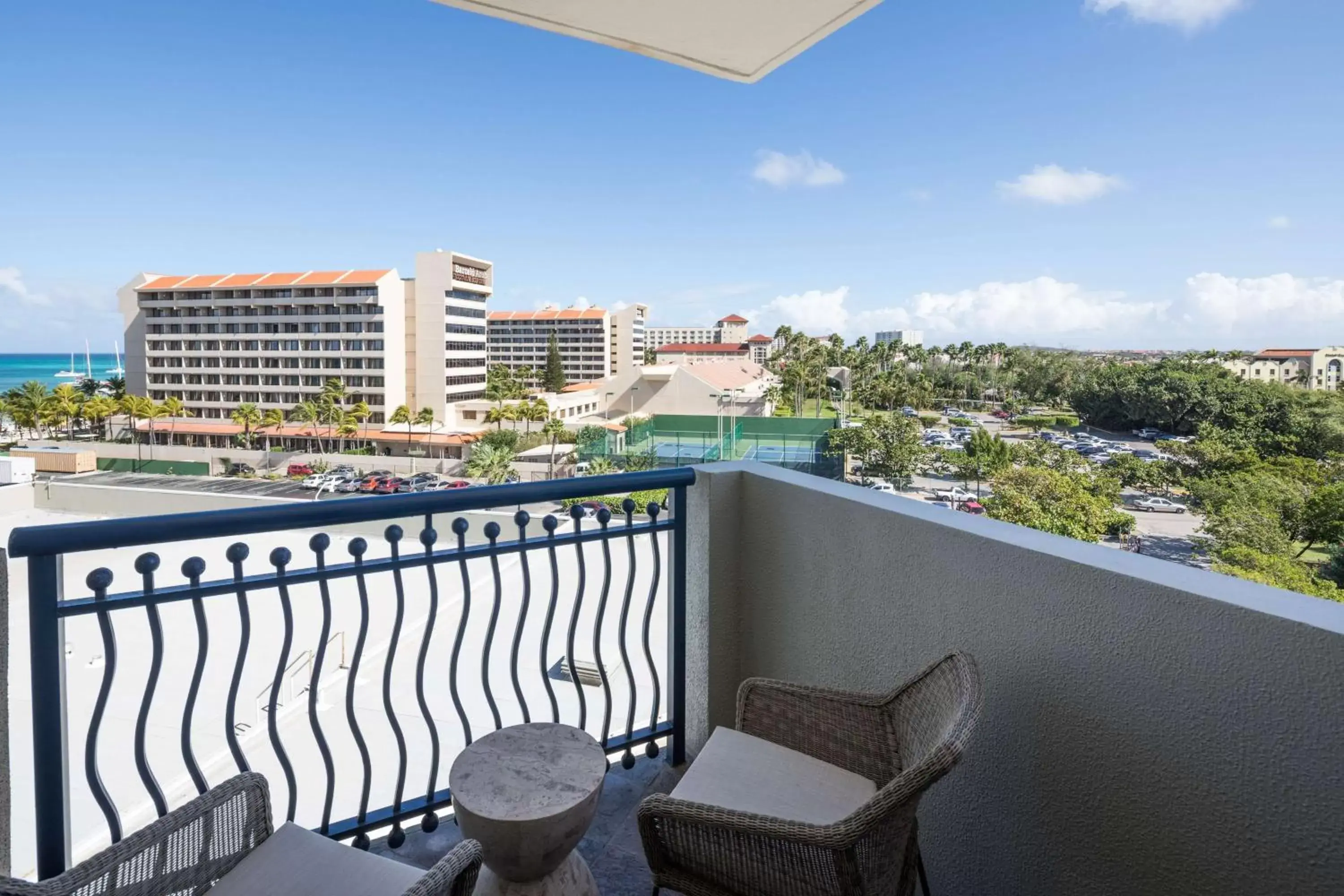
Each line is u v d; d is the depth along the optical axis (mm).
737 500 2236
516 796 1221
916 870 1402
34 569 1302
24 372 114375
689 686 2297
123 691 7676
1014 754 1453
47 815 1332
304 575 1586
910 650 1703
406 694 7398
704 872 1221
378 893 1122
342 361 65188
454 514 1775
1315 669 977
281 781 6223
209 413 66500
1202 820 1124
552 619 1977
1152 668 1187
